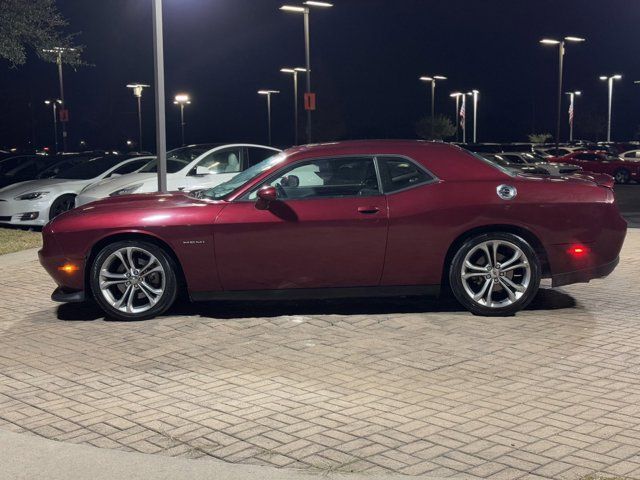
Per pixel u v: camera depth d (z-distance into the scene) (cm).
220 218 711
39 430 463
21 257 1148
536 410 480
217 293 726
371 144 738
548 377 546
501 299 735
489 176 726
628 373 552
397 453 417
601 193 730
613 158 3647
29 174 2608
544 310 747
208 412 488
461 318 719
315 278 719
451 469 394
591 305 765
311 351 625
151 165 1427
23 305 820
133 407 501
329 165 727
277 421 470
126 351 636
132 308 735
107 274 731
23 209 1543
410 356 604
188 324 718
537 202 714
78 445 432
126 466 402
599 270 732
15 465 407
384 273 719
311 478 382
